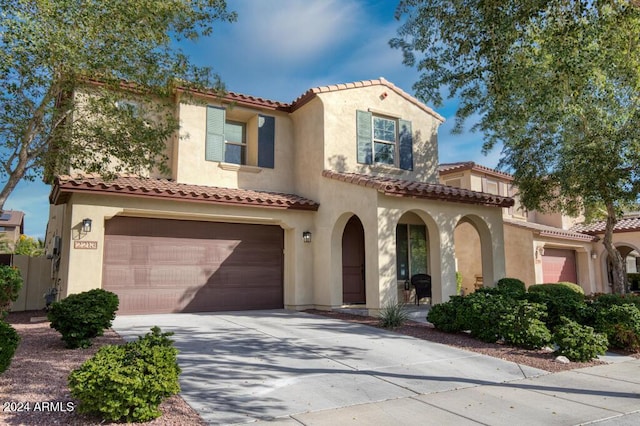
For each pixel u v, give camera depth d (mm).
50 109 9938
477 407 6594
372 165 17406
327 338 10805
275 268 16594
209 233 15469
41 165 10617
